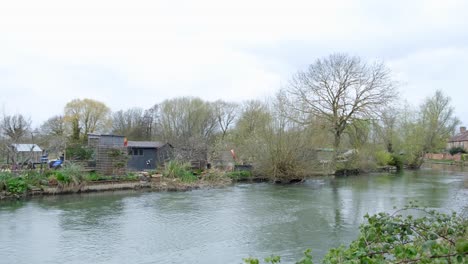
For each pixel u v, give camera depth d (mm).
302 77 52844
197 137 36781
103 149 24156
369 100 35062
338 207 17703
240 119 51250
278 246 11391
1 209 16156
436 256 3348
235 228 13523
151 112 63938
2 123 33562
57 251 10617
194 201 19344
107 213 15781
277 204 18562
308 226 13891
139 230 13086
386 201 19484
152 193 21938
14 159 22000
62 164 25453
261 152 29250
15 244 11180
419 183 28750
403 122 49594
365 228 4766
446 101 53469
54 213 15531
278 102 32438
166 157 33219
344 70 35688
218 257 10352
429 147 49281
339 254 3670
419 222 5102
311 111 35500
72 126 53688
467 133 82125
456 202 18812
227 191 23562
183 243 11617
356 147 37375
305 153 29250
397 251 3752
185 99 60094
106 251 10719
